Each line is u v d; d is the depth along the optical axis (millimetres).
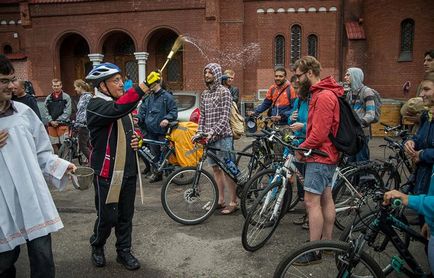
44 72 16469
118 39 17172
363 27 14977
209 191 4859
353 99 5312
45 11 16109
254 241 3957
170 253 3947
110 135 3332
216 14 14812
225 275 3490
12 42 17922
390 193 2357
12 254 2535
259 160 5055
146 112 6762
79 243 4227
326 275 2711
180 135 6156
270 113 6266
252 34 15562
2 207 2387
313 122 3373
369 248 2986
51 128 8016
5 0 17547
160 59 16828
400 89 13773
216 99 4887
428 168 3201
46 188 2512
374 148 9711
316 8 15328
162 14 15172
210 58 14961
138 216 5047
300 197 4676
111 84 3307
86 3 15719
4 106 2430
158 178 6863
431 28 13203
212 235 4375
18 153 2402
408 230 2645
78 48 17750
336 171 3914
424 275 2611
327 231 3689
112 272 3557
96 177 3357
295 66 3682
